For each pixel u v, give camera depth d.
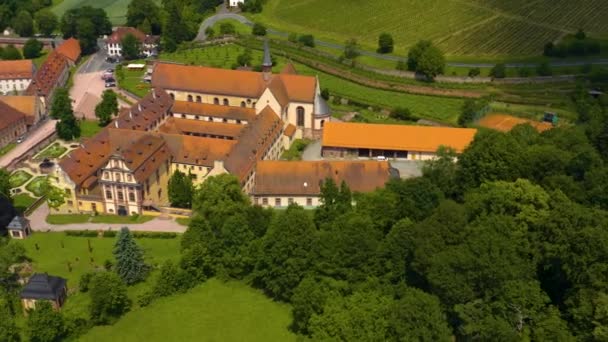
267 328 123.62
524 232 117.44
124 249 138.12
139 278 139.75
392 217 136.50
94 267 147.38
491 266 104.50
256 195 171.25
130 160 168.50
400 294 117.75
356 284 123.19
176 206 176.00
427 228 117.12
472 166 143.75
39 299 129.50
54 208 177.50
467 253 107.50
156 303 132.75
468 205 126.25
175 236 161.12
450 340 105.69
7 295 133.12
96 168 182.00
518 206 121.50
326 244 125.50
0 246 151.25
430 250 112.94
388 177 172.75
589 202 125.50
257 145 187.38
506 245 108.44
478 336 104.19
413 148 196.00
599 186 126.12
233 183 157.38
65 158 175.75
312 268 126.25
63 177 173.62
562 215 111.00
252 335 121.88
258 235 141.88
